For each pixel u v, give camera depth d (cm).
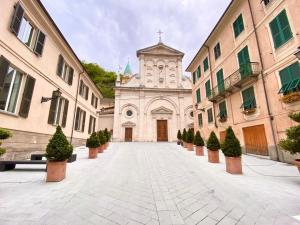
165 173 684
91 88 2155
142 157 1115
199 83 2053
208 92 1792
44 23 1037
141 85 2905
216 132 1617
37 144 995
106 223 291
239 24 1306
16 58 817
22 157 862
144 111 2806
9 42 768
